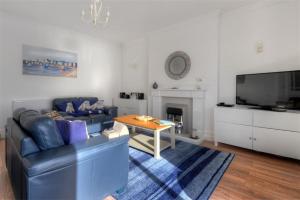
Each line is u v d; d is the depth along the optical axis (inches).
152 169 83.4
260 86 106.5
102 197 56.7
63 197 46.9
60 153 47.3
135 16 133.9
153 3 114.0
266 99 104.1
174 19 140.3
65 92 162.7
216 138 120.0
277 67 108.1
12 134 60.4
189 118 147.6
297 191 67.1
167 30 159.0
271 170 84.0
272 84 101.5
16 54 133.3
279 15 106.9
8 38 129.3
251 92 110.7
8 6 118.3
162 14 131.0
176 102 155.3
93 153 52.6
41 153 46.9
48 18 137.4
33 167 40.9
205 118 137.4
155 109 167.8
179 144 121.6
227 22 128.1
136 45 198.5
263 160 95.8
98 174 54.8
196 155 101.5
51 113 125.0
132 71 204.7
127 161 65.4
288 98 95.7
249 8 117.5
